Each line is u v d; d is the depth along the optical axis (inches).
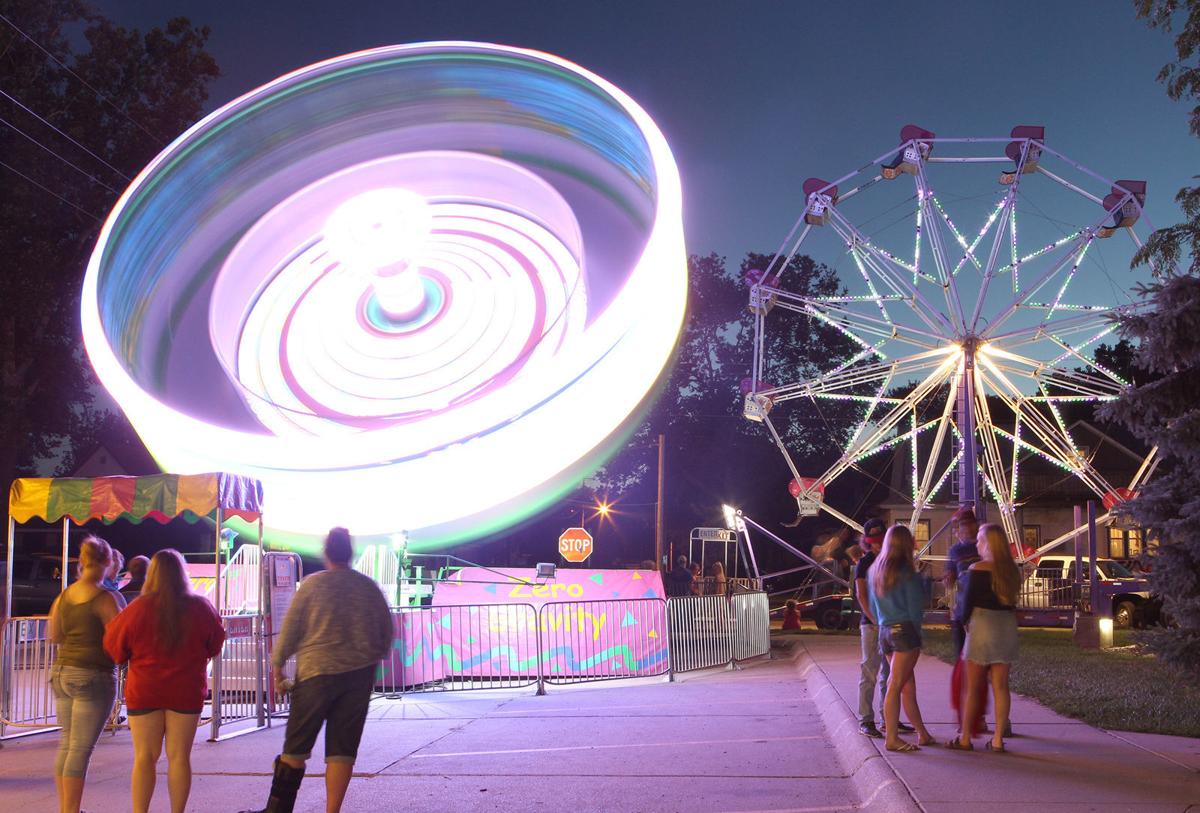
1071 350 1071.6
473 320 740.7
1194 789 242.4
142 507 398.6
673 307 700.7
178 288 810.8
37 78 1339.8
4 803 281.9
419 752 342.0
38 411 1449.3
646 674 584.4
